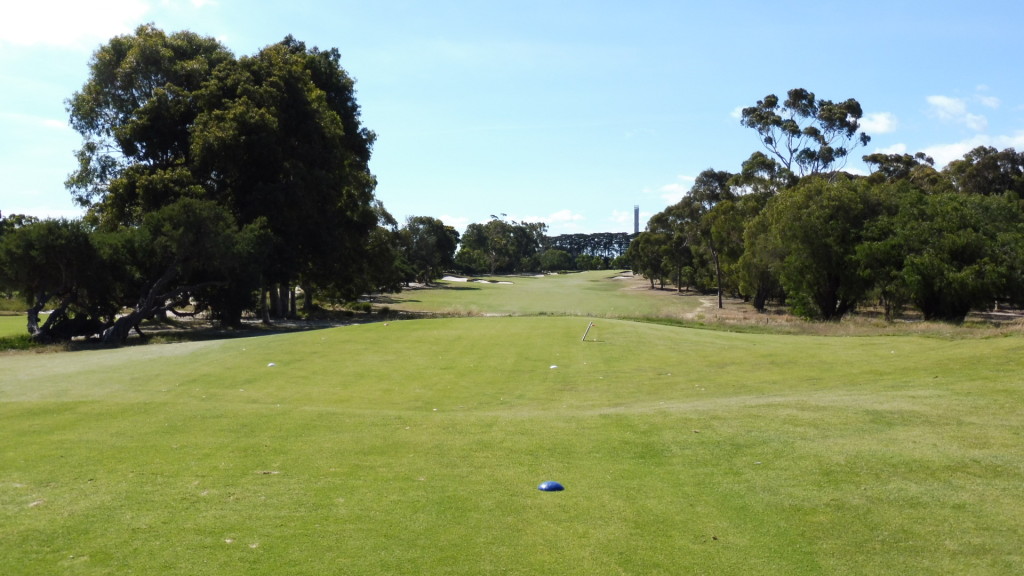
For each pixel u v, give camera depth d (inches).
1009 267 1379.2
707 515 244.8
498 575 195.3
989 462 295.3
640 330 1034.1
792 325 1188.5
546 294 3447.3
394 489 277.3
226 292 1405.0
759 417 400.5
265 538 221.9
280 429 401.7
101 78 1537.9
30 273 1133.1
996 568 198.4
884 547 214.2
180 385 615.2
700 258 3233.3
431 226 4566.9
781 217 1699.1
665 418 411.2
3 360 832.3
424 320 1198.3
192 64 1531.7
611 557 208.4
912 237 1449.3
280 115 1528.1
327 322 1739.7
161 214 1217.4
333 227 1684.3
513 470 307.3
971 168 2576.3
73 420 431.2
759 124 2628.0
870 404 426.0
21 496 266.2
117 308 1294.3
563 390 598.9
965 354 653.3
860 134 2591.0
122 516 242.4
